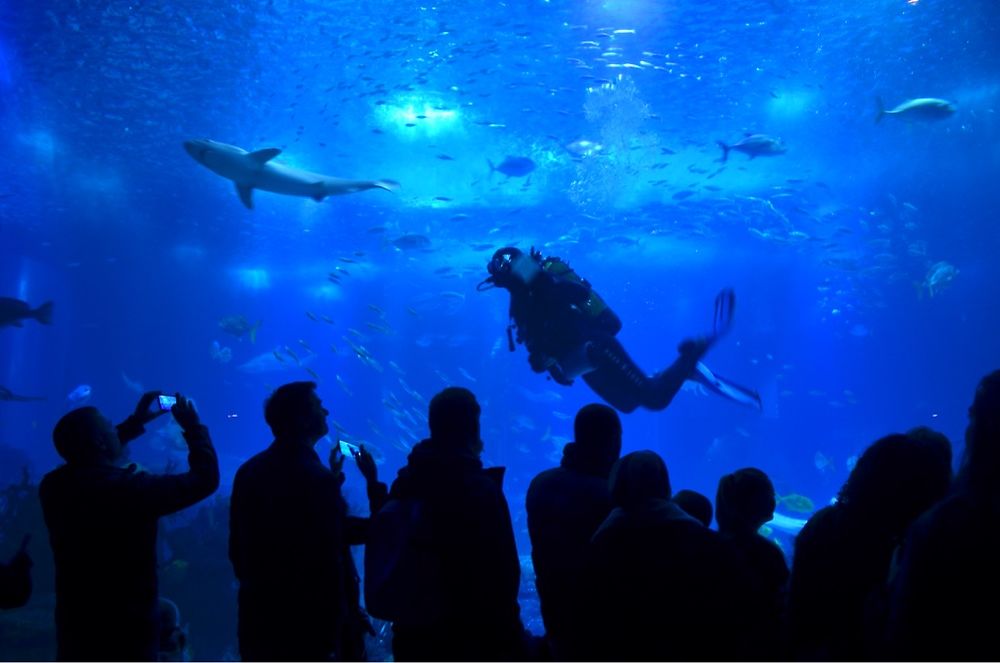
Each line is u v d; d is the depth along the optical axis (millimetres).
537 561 3107
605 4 14750
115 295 43781
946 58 17719
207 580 9461
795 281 34125
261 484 3000
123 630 2887
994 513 1963
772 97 19125
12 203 28531
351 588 3191
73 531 2918
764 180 24766
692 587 2422
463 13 14812
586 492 3041
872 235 30359
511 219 27781
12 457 23875
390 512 2797
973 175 26016
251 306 43375
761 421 29641
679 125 20438
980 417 2090
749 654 2723
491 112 19297
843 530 2422
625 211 27141
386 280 38250
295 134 20281
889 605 2223
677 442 30672
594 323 3912
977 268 36625
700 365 3918
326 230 31516
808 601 2438
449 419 2910
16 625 7430
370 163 22297
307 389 3207
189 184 25344
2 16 14352
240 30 15148
